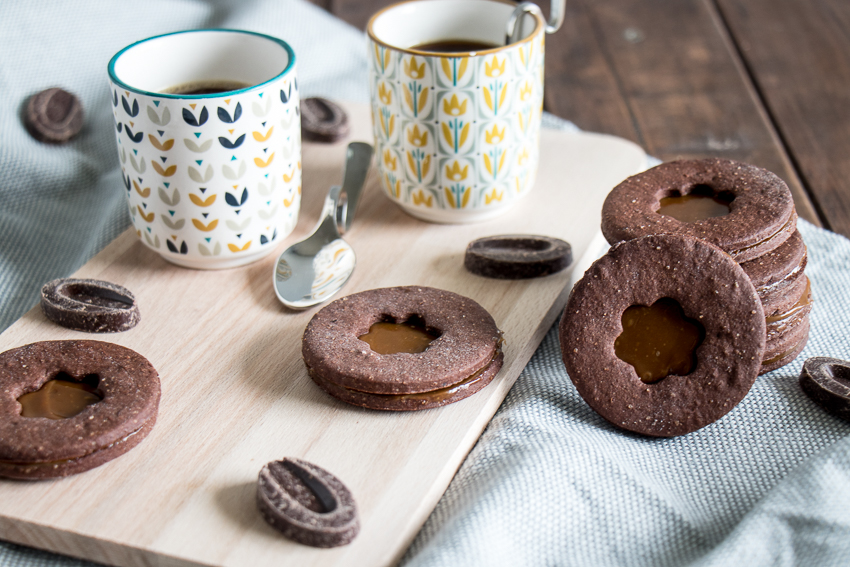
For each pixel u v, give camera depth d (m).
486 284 0.56
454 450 0.49
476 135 0.57
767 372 0.53
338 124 0.66
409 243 0.59
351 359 0.50
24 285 0.60
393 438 0.50
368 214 0.61
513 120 0.57
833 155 0.69
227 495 0.48
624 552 0.48
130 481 0.48
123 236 0.59
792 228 0.52
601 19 0.85
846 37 0.81
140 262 0.58
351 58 0.76
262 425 0.50
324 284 0.56
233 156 0.54
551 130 0.67
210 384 0.52
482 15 0.60
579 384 0.50
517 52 0.56
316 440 0.49
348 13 0.86
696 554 0.48
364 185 0.63
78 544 0.47
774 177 0.53
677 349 0.50
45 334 0.54
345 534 0.46
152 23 0.72
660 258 0.50
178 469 0.48
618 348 0.50
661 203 0.54
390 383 0.49
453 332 0.52
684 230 0.51
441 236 0.59
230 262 0.57
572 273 0.57
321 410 0.51
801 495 0.48
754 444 0.51
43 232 0.63
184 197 0.54
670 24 0.84
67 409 0.49
